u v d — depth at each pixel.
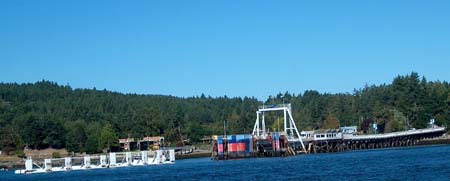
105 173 169.00
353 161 161.25
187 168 170.88
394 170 124.00
